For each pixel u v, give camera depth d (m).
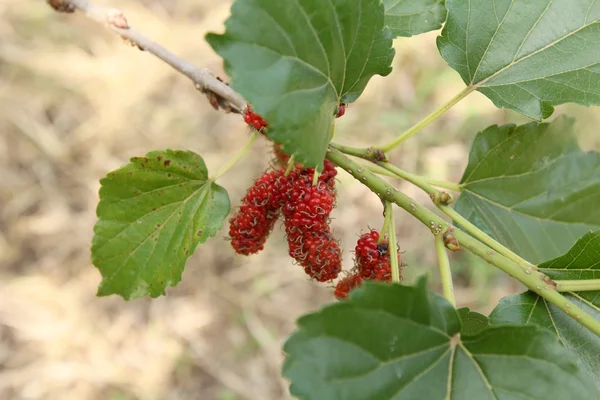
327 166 0.26
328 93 0.23
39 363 0.52
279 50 0.21
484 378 0.22
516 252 0.28
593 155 0.28
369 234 0.26
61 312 0.54
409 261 0.54
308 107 0.22
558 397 0.21
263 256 0.56
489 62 0.27
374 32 0.23
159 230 0.27
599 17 0.26
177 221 0.27
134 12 0.63
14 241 0.56
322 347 0.20
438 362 0.22
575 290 0.24
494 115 0.58
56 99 0.61
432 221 0.24
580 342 0.24
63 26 0.62
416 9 0.28
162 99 0.62
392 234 0.24
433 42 0.61
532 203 0.28
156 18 0.63
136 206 0.26
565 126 0.27
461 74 0.27
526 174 0.28
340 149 0.26
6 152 0.58
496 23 0.26
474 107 0.58
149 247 0.27
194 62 0.63
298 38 0.22
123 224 0.26
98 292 0.27
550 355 0.22
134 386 0.52
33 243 0.56
